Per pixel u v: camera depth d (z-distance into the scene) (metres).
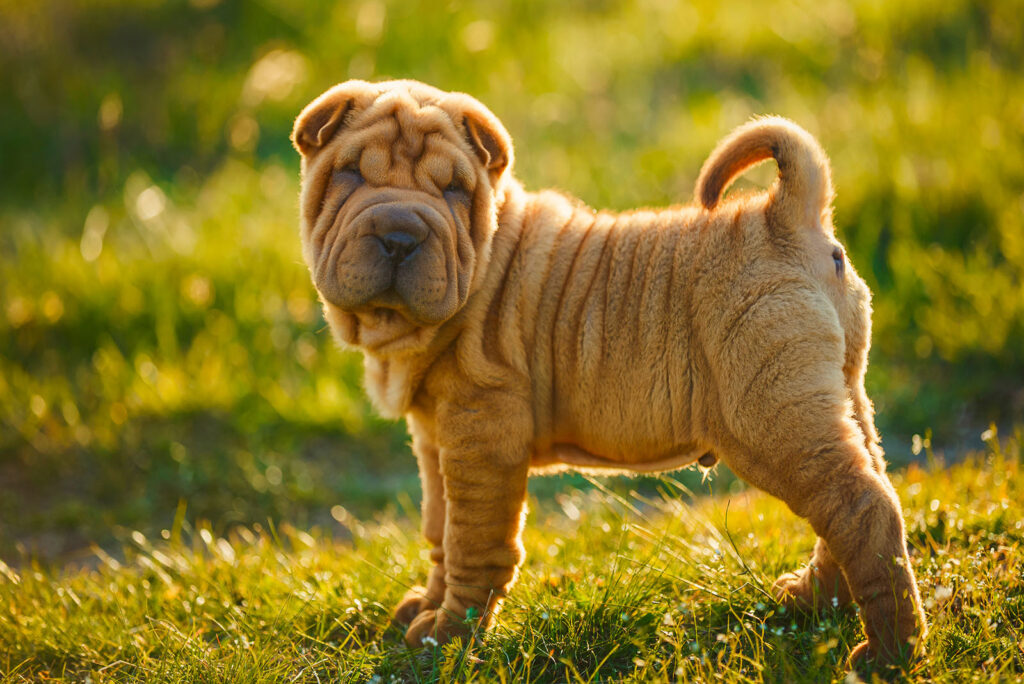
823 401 5.51
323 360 13.98
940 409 11.84
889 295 13.51
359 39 20.53
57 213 17.53
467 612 6.00
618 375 6.06
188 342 14.51
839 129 16.36
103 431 12.73
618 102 19.14
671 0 21.89
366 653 6.19
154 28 22.05
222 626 6.83
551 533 8.53
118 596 7.73
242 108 19.86
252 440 12.73
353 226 5.62
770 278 5.77
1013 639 5.55
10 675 6.46
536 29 21.06
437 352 6.09
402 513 11.31
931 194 14.29
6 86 20.50
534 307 6.21
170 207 17.19
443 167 5.82
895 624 5.25
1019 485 7.48
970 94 15.98
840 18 19.73
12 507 11.67
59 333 14.43
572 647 5.96
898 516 5.32
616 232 6.33
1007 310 12.60
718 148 6.09
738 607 6.36
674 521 7.95
